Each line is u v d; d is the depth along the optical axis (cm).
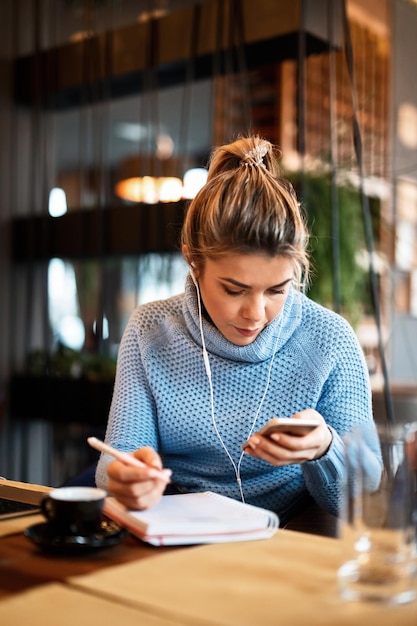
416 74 430
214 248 136
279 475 157
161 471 111
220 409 158
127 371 165
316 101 381
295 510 160
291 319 159
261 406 156
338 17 279
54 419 339
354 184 294
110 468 110
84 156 359
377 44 410
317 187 287
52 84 351
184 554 98
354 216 292
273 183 140
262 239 132
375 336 365
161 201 311
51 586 86
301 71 266
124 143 520
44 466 365
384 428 87
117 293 395
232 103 391
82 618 76
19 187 362
